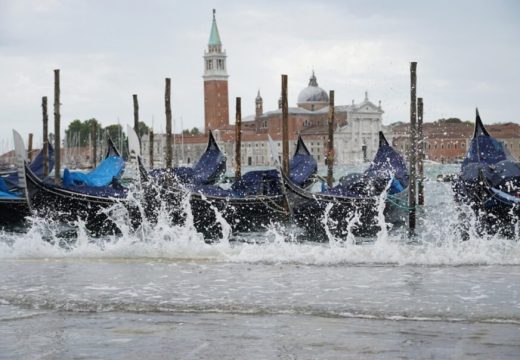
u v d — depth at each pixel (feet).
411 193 96.22
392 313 48.32
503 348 40.75
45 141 134.21
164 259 72.18
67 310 50.44
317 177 111.34
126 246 75.87
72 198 93.86
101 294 55.11
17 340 43.50
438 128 361.51
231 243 87.81
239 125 129.29
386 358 39.47
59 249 77.56
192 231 88.17
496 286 56.70
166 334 44.39
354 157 577.43
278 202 97.81
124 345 42.32
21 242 80.53
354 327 45.32
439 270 64.34
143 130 552.00
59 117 119.03
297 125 612.29
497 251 71.82
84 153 461.78
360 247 74.02
